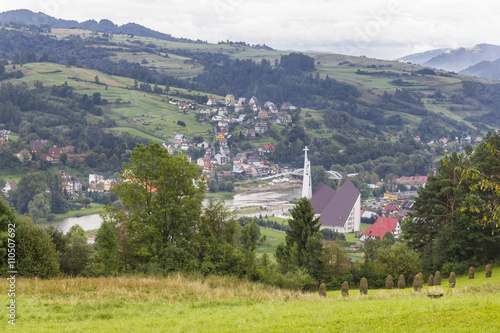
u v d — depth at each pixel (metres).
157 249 52.97
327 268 64.38
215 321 26.19
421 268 63.53
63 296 34.28
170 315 29.48
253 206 195.62
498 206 27.39
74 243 55.50
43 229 50.00
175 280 42.28
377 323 23.38
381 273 62.72
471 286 41.41
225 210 56.94
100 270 48.34
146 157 55.72
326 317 25.80
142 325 25.88
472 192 67.06
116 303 32.53
